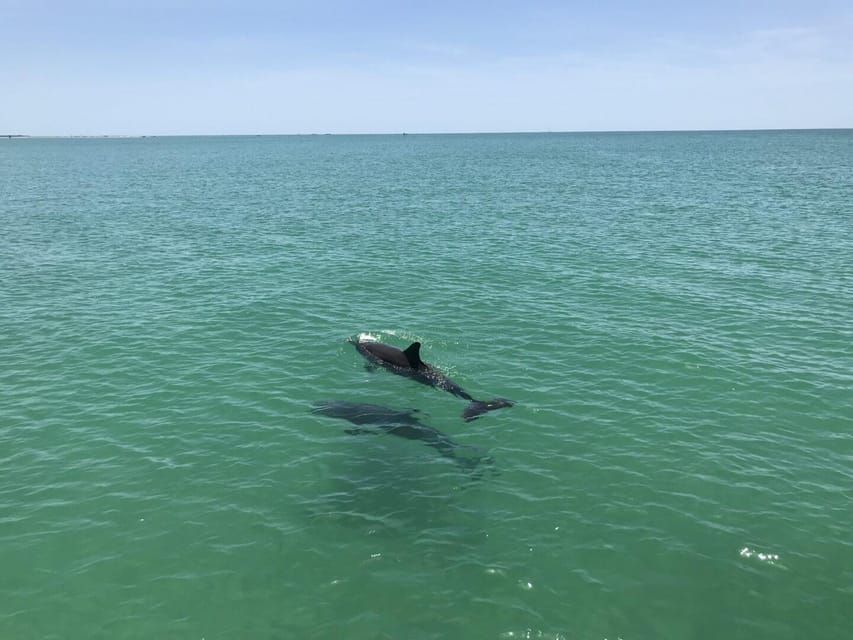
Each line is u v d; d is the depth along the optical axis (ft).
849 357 66.08
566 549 38.06
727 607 33.63
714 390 58.95
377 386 60.75
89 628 32.14
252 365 65.26
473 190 232.32
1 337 72.54
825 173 290.56
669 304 84.48
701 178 273.13
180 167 404.16
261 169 378.12
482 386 60.44
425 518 40.93
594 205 184.03
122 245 126.21
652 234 135.13
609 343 70.64
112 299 87.76
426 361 66.03
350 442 50.26
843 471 45.98
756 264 106.22
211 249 122.31
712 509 41.75
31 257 114.11
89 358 66.74
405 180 283.38
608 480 45.16
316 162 463.01
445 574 35.96
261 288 93.45
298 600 34.09
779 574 35.96
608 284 94.48
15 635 31.60
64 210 178.91
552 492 43.78
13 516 40.83
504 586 35.06
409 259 112.47
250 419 54.03
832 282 94.27
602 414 54.75
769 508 41.81
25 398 57.31
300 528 39.96
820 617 32.96
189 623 32.53
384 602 33.91
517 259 111.75
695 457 47.93
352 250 120.88
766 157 444.14
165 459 47.83
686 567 36.55
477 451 49.11
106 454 48.44
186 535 39.27
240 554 37.60
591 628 32.27
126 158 547.08
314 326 76.95
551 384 60.75
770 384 59.93
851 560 37.04
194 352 68.69
